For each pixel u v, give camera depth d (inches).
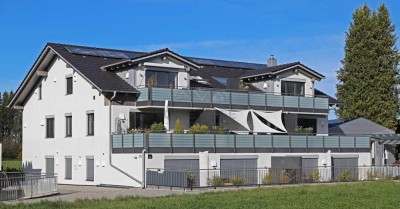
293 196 1145.4
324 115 2052.2
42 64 1973.4
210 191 1316.4
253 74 2025.1
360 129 2284.7
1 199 1194.0
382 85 2716.5
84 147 1788.9
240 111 1830.7
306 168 1732.3
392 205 1029.2
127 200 1085.8
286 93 2012.8
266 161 1781.5
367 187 1370.6
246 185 1531.7
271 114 1875.0
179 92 1723.7
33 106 2071.9
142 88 1692.9
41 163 2007.9
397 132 2807.6
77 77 1827.0
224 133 1747.0
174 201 1051.9
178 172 1437.0
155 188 1494.8
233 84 1969.7
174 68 1777.8
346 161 1956.2
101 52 1974.7
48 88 1984.5
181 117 1784.0
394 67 2741.1
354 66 2751.0
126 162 1625.2
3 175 1398.9
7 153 3575.3
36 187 1294.3
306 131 1968.5
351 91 2770.7
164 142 1601.9
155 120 1750.7
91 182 1753.2
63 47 1934.1
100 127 1716.3
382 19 2746.1
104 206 983.6
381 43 2723.9
